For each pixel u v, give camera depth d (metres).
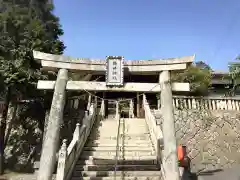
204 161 14.73
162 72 9.63
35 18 18.50
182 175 11.04
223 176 11.60
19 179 14.44
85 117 14.79
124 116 26.25
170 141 8.65
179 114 16.62
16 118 19.16
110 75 9.36
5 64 14.99
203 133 15.93
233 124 16.36
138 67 9.72
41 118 19.00
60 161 9.37
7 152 17.75
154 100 22.62
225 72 23.94
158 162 11.12
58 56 9.61
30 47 16.47
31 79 15.52
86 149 12.59
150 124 14.78
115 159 11.48
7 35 16.88
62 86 9.23
